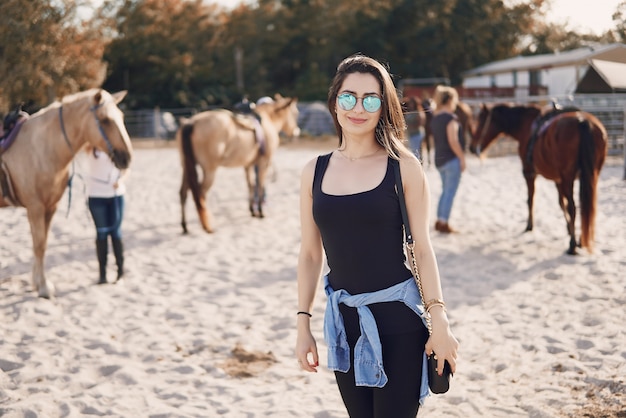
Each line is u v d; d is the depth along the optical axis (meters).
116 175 6.33
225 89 40.28
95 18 21.70
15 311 5.59
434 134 8.34
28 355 4.61
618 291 5.74
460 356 4.51
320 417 3.65
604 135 7.00
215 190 13.00
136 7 38.47
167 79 38.44
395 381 2.22
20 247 8.09
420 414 3.64
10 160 5.88
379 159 2.30
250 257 7.63
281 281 6.63
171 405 3.89
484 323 5.14
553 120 7.23
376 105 2.26
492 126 8.59
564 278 6.25
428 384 2.25
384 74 2.32
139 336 5.06
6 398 3.92
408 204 2.26
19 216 10.32
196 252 7.88
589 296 5.65
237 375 4.35
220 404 3.85
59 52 19.03
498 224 9.00
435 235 8.36
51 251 7.89
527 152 7.79
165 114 29.61
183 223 8.87
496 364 4.32
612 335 4.70
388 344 2.23
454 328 5.05
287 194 12.41
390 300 2.23
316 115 31.06
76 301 5.94
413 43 40.66
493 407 3.68
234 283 6.57
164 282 6.62
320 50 43.16
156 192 12.84
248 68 44.66
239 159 9.48
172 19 40.03
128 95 37.22
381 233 2.24
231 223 9.65
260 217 10.03
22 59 17.81
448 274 6.62
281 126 11.17
